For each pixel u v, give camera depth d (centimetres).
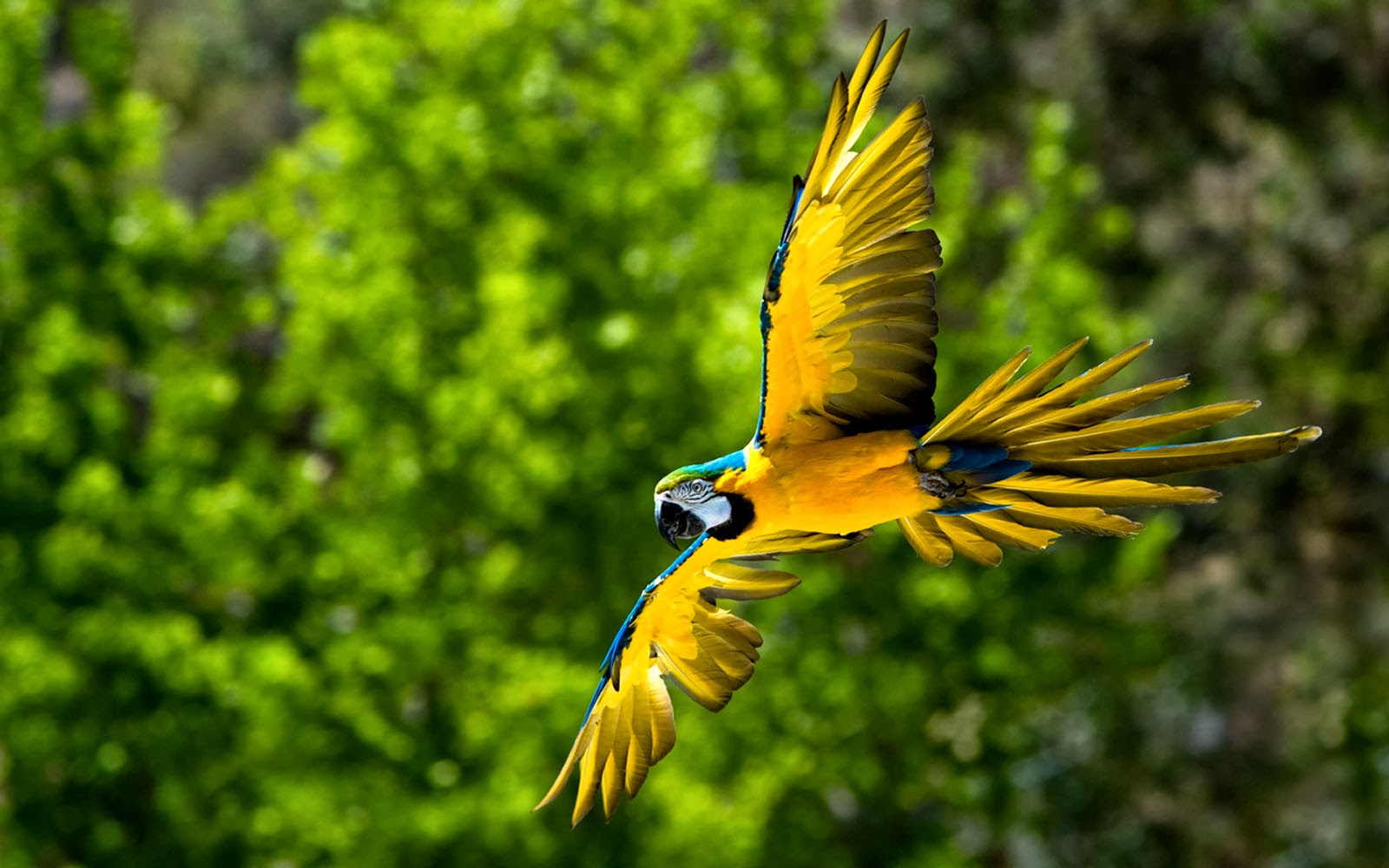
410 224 1852
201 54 3672
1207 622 2562
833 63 2247
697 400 1739
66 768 1527
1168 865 2412
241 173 3600
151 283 1778
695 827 1515
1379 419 2548
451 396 1605
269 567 1669
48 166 1766
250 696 1496
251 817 1546
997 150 2608
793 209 537
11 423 1597
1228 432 2548
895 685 1823
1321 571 2589
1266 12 2455
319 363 1759
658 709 709
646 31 1953
